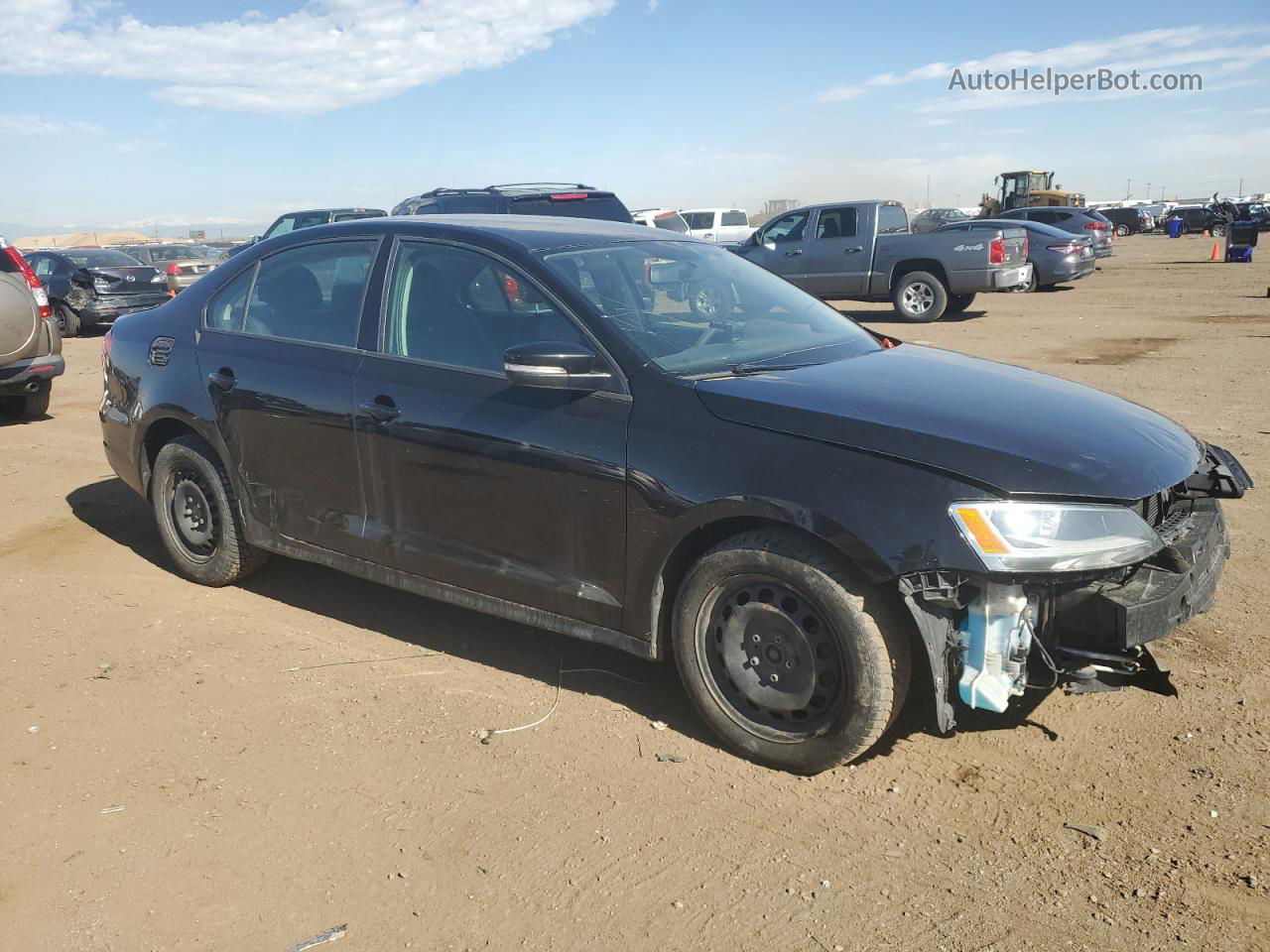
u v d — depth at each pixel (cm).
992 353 1228
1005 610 301
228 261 505
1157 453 331
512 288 392
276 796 330
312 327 450
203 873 293
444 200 1282
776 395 340
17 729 374
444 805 323
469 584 398
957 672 313
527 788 331
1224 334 1345
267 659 430
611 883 285
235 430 467
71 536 598
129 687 406
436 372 401
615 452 351
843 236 1709
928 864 288
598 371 363
